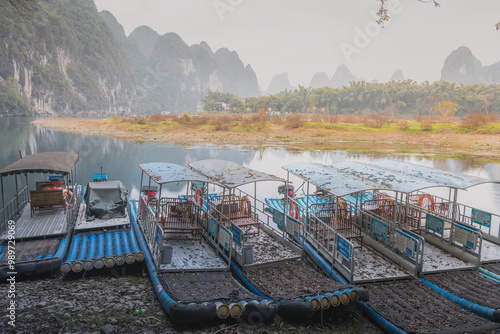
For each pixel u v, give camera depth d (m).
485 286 9.13
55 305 7.72
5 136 65.31
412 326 6.98
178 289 8.22
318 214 12.87
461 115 141.38
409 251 10.00
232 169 13.06
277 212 13.75
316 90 172.50
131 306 7.95
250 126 80.31
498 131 66.06
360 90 167.75
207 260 10.14
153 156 40.09
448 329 6.85
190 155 41.50
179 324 7.14
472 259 10.46
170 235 12.01
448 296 8.57
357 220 13.16
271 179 11.64
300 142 60.56
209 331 6.94
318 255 10.96
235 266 10.09
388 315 7.53
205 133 73.19
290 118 85.94
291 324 7.41
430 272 9.82
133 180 25.66
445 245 11.46
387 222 12.29
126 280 9.80
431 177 12.30
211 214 12.64
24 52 191.75
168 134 71.31
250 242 11.91
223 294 7.98
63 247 10.97
